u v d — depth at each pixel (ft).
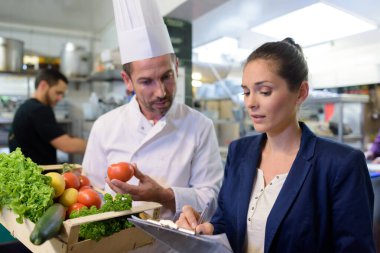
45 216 2.23
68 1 9.74
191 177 4.33
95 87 13.52
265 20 7.75
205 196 3.97
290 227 2.59
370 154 8.95
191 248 2.16
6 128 11.27
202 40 9.68
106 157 4.50
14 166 2.77
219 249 2.09
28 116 7.07
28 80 11.80
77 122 12.71
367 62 10.78
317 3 6.52
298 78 2.65
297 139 2.92
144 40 3.64
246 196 2.93
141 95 3.87
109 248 2.43
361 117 10.98
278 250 2.62
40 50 12.80
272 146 3.01
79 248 2.29
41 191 2.53
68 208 2.70
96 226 2.34
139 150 4.22
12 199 2.64
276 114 2.63
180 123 4.31
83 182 3.15
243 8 6.89
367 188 2.63
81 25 12.59
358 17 7.33
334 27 8.10
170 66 3.76
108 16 11.18
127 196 2.62
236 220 2.96
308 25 8.00
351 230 2.49
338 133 9.56
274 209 2.66
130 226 2.53
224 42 9.87
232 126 13.89
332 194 2.61
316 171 2.68
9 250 3.23
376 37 9.38
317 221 2.60
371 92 11.77
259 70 2.58
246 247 2.85
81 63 11.66
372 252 2.48
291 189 2.66
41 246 2.46
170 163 4.16
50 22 12.21
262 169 3.03
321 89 12.36
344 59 11.46
